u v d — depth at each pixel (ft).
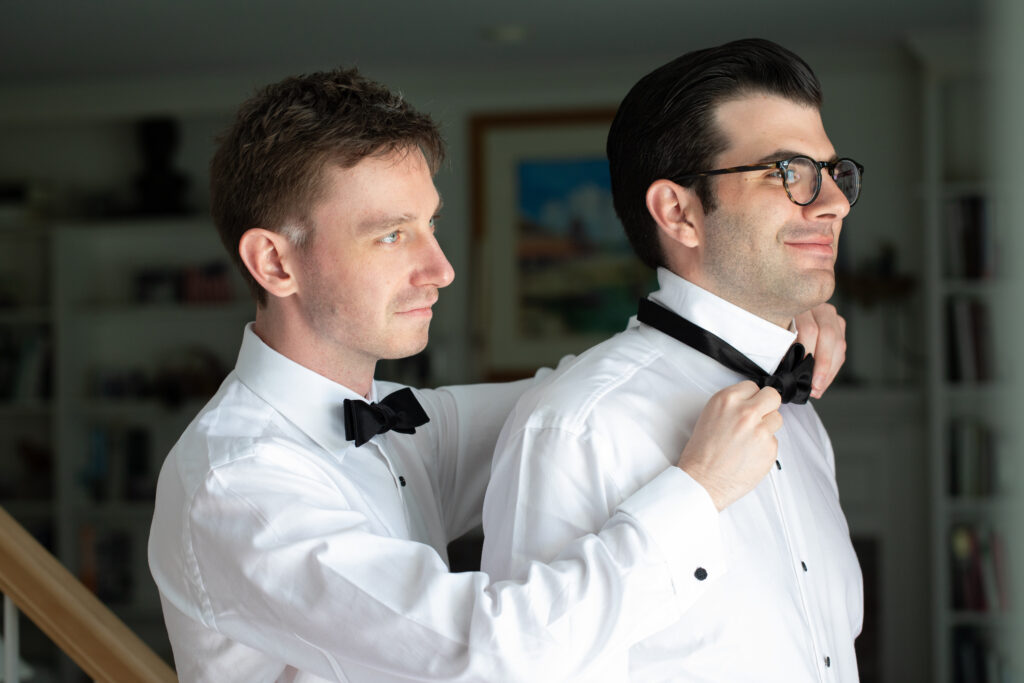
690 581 3.45
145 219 16.53
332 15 13.42
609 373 4.09
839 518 4.49
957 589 14.06
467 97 16.51
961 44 14.07
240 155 4.03
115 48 14.75
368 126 3.89
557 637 3.29
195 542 3.75
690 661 3.70
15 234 16.94
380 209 3.93
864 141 15.57
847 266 15.52
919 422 15.14
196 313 16.85
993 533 13.97
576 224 16.34
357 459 4.27
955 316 14.23
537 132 16.38
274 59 15.42
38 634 15.85
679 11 13.41
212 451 3.87
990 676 13.82
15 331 16.98
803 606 3.92
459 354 16.49
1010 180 1.91
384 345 4.07
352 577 3.44
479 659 3.28
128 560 16.83
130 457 16.87
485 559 4.12
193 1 12.78
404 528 4.33
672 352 4.21
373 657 3.45
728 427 3.63
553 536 3.75
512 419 4.28
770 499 4.02
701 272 4.17
